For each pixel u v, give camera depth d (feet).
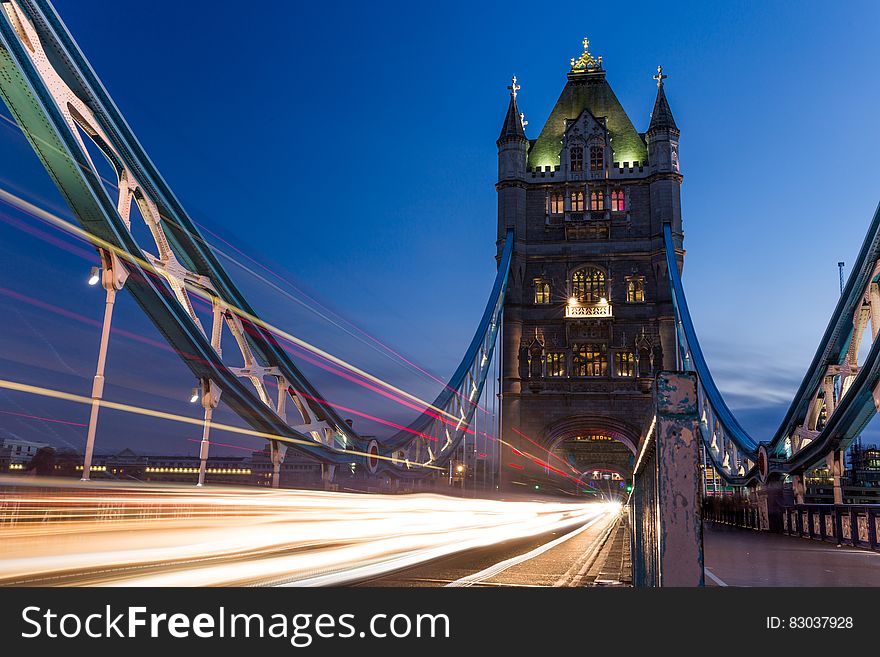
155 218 106.01
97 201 84.02
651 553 16.08
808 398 124.16
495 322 263.49
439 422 225.97
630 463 336.90
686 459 10.55
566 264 263.70
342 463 152.76
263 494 92.43
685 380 10.78
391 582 31.27
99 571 31.12
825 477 214.48
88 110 93.66
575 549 57.98
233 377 114.21
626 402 246.68
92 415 78.02
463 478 243.81
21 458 216.95
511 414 248.11
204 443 108.78
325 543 48.49
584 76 293.84
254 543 45.44
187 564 34.12
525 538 71.41
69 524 53.01
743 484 155.02
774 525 109.81
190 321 104.58
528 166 281.74
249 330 128.98
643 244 261.85
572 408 248.32
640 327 254.88
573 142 274.36
